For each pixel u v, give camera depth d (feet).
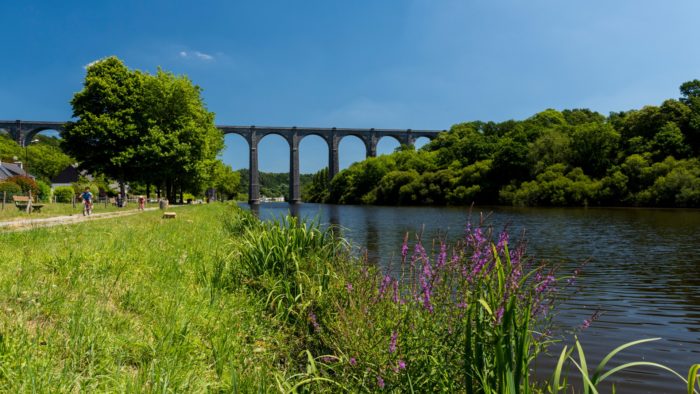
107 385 11.05
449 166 312.09
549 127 334.44
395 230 102.27
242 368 13.99
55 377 10.70
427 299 12.88
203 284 23.02
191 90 142.20
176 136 132.77
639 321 29.35
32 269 20.49
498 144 304.50
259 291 22.12
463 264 13.26
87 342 12.96
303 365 16.44
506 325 9.98
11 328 13.02
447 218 149.38
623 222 115.14
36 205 75.92
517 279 12.76
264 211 203.82
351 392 12.49
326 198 442.09
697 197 168.55
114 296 18.61
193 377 12.35
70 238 34.63
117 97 127.24
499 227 102.78
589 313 31.27
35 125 341.21
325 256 24.08
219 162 199.11
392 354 12.48
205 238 41.86
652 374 20.47
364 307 14.42
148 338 14.51
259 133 408.05
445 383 12.16
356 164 424.87
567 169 228.43
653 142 207.51
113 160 122.31
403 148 427.33
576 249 66.13
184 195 276.62
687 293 37.68
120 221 59.52
